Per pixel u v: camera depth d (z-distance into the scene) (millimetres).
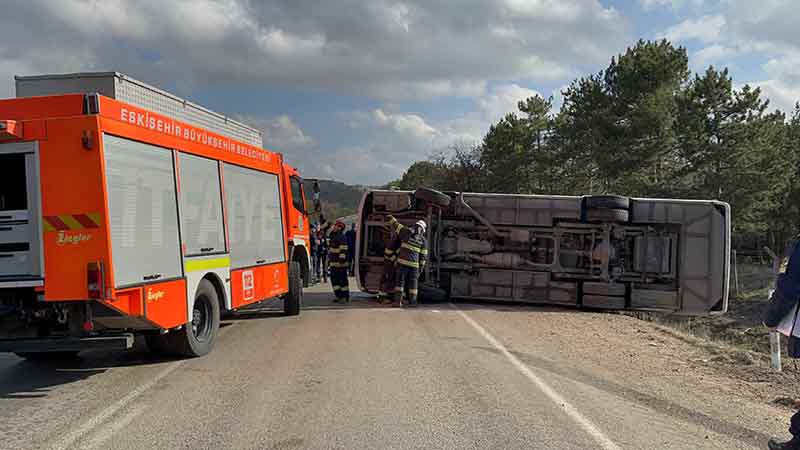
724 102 32594
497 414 6121
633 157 33438
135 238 7141
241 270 10117
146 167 7438
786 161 34469
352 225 19844
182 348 8344
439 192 14375
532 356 8906
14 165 7016
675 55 34094
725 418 6277
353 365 8102
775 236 42500
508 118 44250
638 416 6227
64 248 6656
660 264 14203
